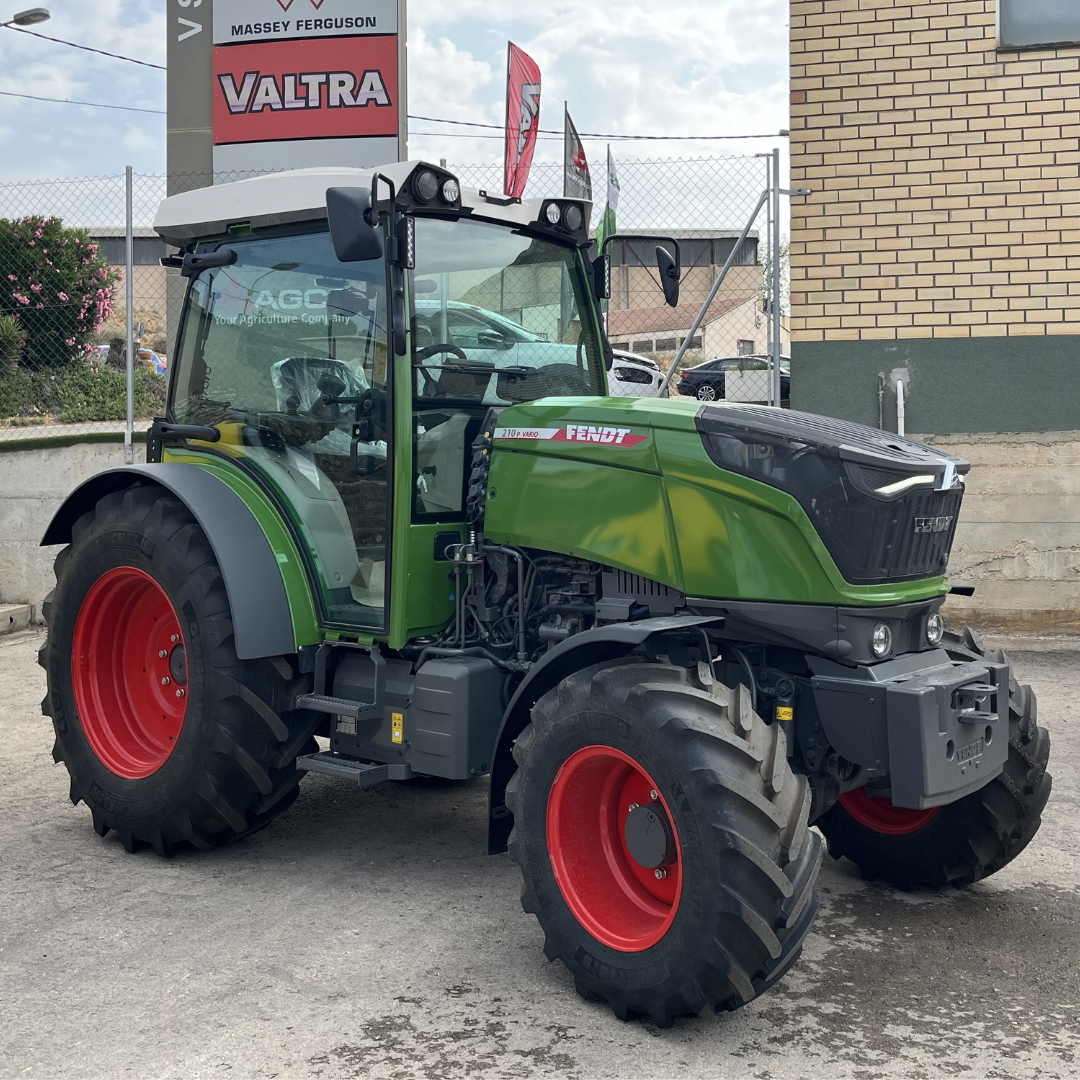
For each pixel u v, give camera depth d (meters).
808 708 3.22
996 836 3.62
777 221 7.54
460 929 3.44
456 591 3.69
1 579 8.83
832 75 7.71
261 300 4.09
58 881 3.83
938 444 7.75
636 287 9.00
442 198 3.63
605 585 3.46
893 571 3.14
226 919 3.50
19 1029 2.79
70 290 11.20
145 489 4.16
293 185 3.91
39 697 6.54
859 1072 2.63
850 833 3.90
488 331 3.93
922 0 7.54
